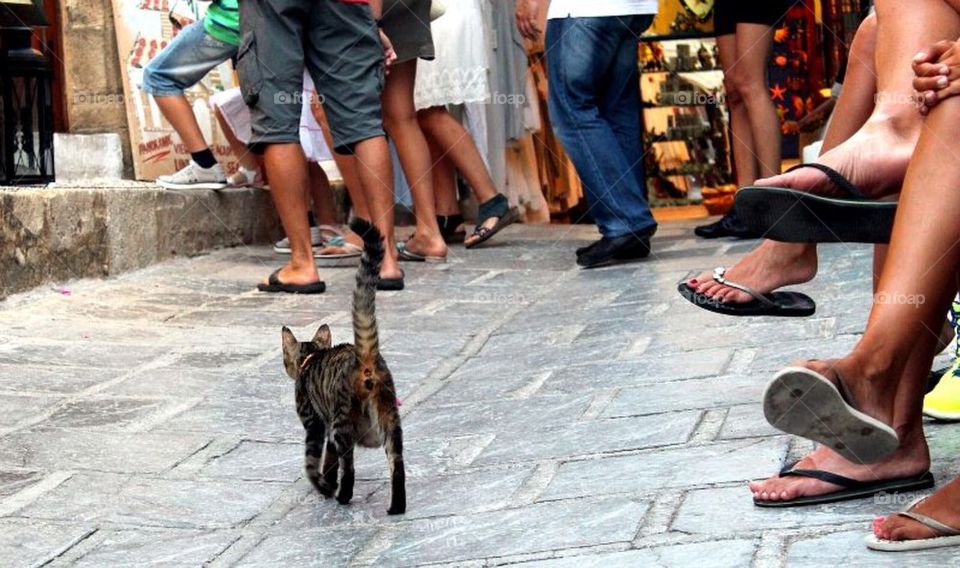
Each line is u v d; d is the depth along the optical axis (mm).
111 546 4105
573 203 13031
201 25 9289
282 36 7758
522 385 5871
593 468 4469
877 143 3912
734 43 10133
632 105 9438
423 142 9438
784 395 3383
